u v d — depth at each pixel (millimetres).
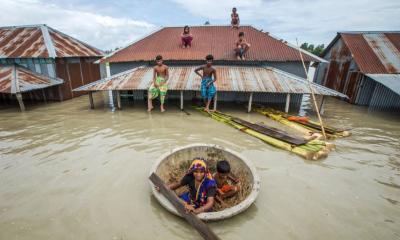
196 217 3457
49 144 7062
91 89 10539
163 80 10195
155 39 14078
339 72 15688
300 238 3609
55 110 11336
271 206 4324
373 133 8398
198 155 5656
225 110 11297
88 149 6711
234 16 14391
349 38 14789
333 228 3820
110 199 4480
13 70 12047
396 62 12984
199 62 12594
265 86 10453
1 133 8000
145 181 5090
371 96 13039
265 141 7293
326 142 7113
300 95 12586
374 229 3816
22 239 3566
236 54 12078
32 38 13789
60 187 4852
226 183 4516
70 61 14078
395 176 5469
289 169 5684
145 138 7598
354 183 5137
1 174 5336
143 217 4004
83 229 3750
